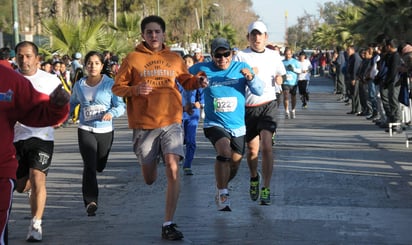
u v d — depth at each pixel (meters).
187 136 11.41
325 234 7.63
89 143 8.62
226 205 8.47
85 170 8.61
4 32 40.47
